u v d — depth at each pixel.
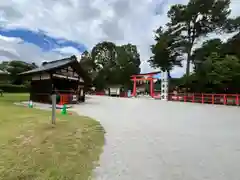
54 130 4.34
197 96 18.61
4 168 2.54
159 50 23.56
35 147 3.30
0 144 3.30
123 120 6.97
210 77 17.33
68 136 4.07
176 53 24.02
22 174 2.45
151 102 17.22
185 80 20.72
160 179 2.66
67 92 13.74
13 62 37.41
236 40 19.12
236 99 15.20
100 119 7.05
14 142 3.44
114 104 14.00
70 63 13.69
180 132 5.23
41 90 13.40
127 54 39.16
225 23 20.52
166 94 21.45
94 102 15.37
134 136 4.79
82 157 3.25
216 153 3.65
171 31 23.53
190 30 23.08
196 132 5.23
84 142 3.94
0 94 21.12
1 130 4.11
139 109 10.90
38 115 6.17
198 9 20.34
